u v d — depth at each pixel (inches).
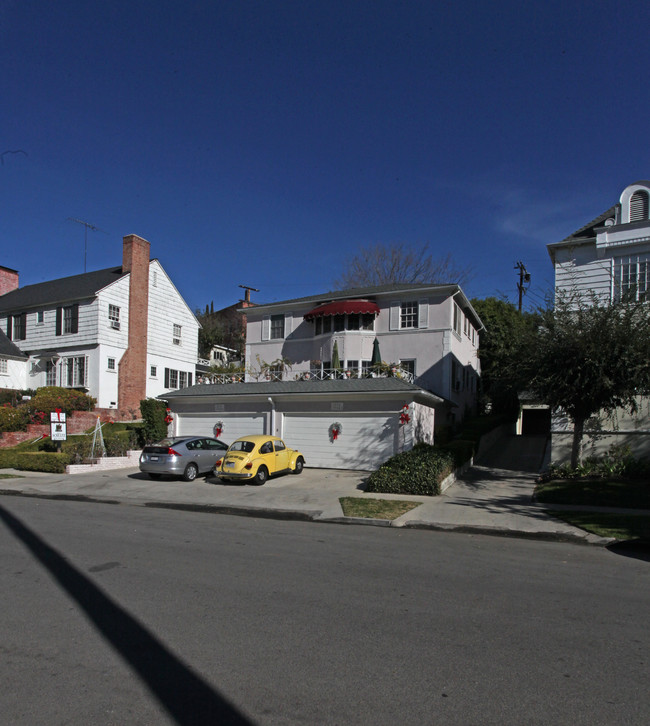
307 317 1092.5
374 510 488.1
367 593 243.9
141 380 1269.7
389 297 1073.5
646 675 165.5
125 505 543.2
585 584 268.8
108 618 208.1
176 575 268.4
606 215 752.3
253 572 276.7
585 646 187.2
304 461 791.7
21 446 922.7
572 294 648.4
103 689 152.8
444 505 511.8
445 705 145.3
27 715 139.2
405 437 734.5
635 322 573.3
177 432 912.9
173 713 140.3
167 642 185.5
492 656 177.3
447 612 220.2
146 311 1299.2
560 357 581.0
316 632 195.6
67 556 304.8
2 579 259.1
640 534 387.2
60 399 1053.2
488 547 359.6
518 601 237.6
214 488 628.4
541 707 145.2
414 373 1032.2
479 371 1421.0
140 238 1293.1
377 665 169.0
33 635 191.0
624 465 621.0
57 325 1238.3
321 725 135.0
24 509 485.1
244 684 155.9
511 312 1473.9
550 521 441.1
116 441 872.3
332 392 770.2
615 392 565.6
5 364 1233.4
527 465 821.9
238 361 2215.8
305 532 402.3
